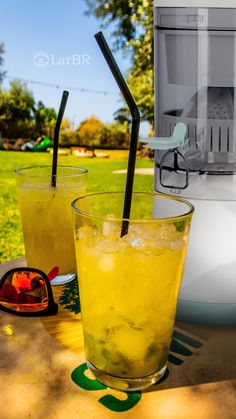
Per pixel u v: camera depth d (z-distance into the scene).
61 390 0.71
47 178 0.98
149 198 0.81
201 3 0.80
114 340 0.68
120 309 0.67
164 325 0.69
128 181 0.70
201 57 0.82
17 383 0.72
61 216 0.99
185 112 0.84
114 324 0.68
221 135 0.82
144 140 0.83
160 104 0.88
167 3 0.82
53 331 0.86
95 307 0.68
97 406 0.68
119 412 0.67
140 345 0.68
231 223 0.83
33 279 0.91
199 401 0.69
